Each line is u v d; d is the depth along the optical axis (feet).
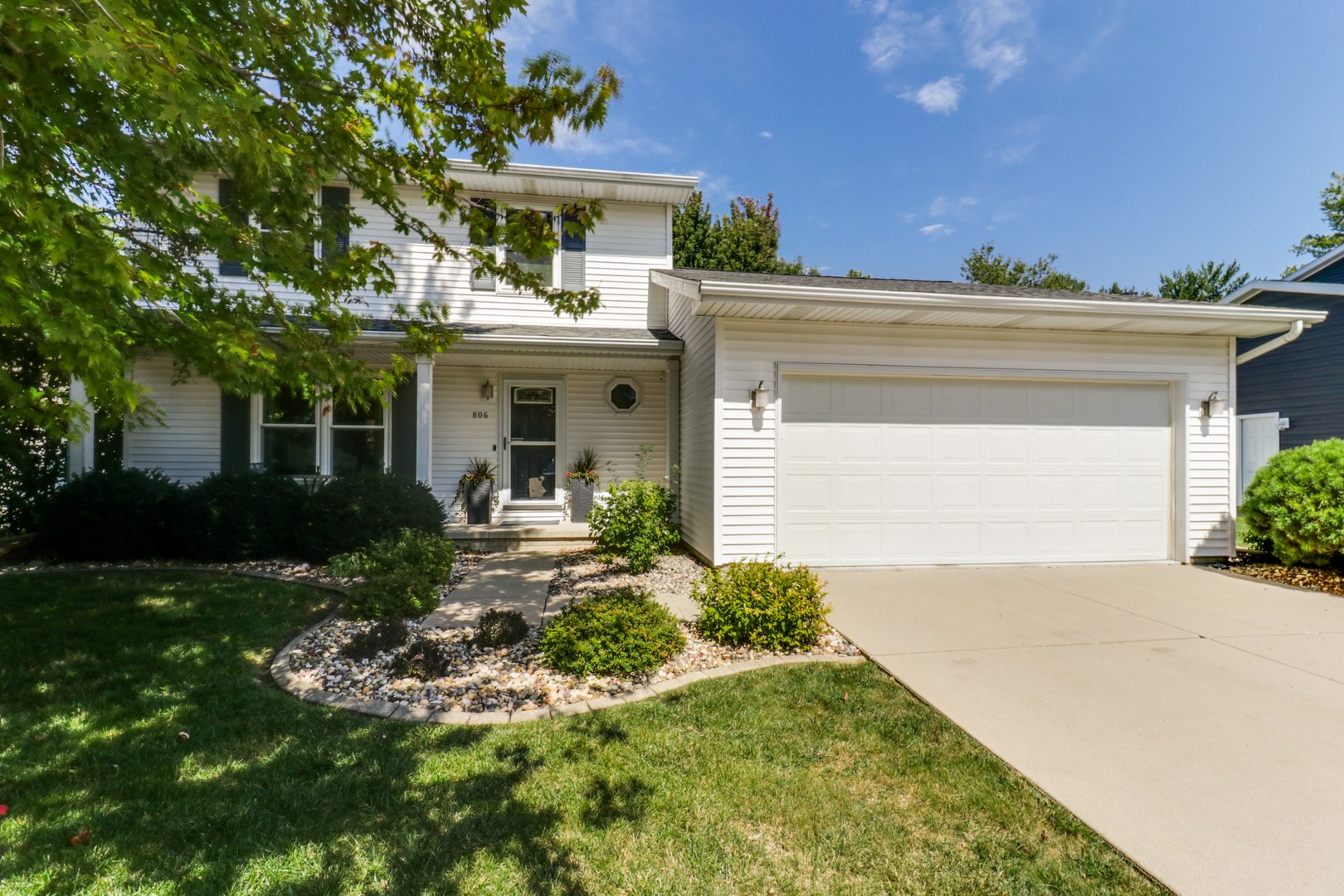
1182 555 25.68
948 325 24.21
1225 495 26.03
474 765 8.97
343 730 10.08
